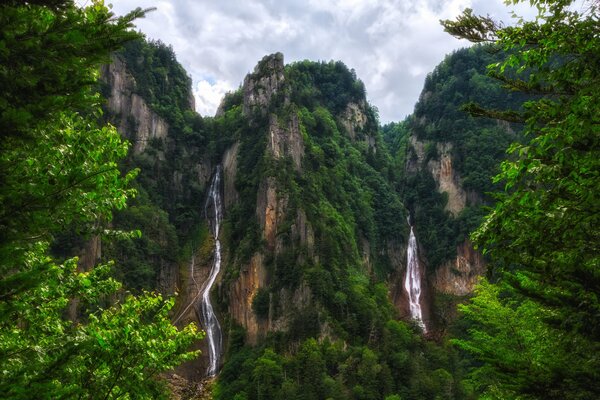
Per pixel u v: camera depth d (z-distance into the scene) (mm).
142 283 112062
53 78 7383
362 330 97812
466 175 156500
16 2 7129
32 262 11656
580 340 11297
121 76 146750
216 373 104438
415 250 149250
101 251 102750
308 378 76688
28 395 6680
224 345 109375
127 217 118812
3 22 6738
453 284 138375
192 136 156000
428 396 77688
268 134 134750
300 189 121688
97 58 7559
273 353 88188
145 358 14578
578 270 10508
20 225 6965
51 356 9680
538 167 11078
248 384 82438
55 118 8000
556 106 11172
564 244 11172
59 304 14156
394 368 85062
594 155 10375
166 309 16609
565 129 10562
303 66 177375
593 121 10258
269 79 152375
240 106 168125
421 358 89812
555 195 11039
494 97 167375
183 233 140375
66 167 12953
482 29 12859
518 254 11930
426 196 161375
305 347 84750
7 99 7184
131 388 14031
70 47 7215
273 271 110375
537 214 11102
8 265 7195
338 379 78938
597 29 10578
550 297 11312
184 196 147625
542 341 20234
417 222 155875
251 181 130375
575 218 10523
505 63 12547
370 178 157875
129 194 15281
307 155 134875
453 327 113812
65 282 13867
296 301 100125
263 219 119188
